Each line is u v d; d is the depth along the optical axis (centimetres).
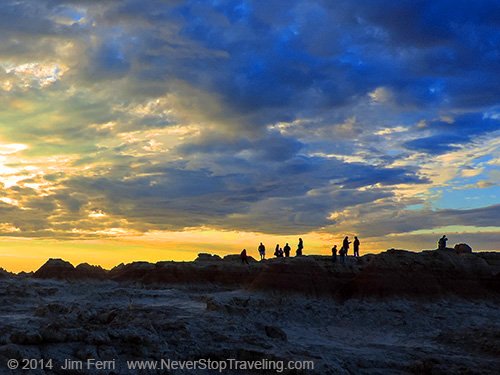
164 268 7500
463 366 3066
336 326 4647
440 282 5422
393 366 3122
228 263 7562
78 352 2741
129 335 2919
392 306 4984
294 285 5394
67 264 8494
